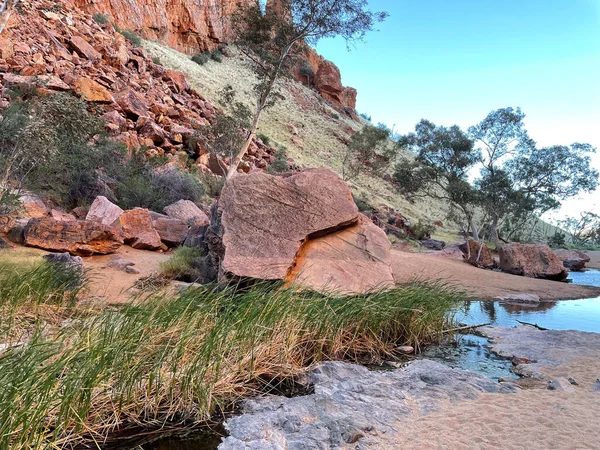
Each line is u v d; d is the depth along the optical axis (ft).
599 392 14.16
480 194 102.63
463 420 11.39
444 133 111.45
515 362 18.54
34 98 55.26
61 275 22.31
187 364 13.26
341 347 18.40
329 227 25.82
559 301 42.73
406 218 136.67
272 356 15.87
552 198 140.15
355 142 136.46
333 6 59.36
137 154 63.26
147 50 132.77
